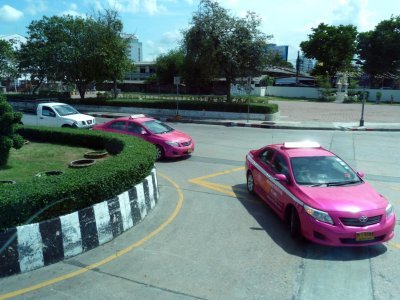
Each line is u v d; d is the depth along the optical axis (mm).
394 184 11094
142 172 8320
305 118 28953
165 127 15102
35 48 32969
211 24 27562
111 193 7141
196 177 11672
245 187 10625
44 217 6098
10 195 5766
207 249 6637
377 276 5773
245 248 6703
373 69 63031
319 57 66500
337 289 5398
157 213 8422
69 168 10188
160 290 5328
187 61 29797
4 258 5602
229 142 18266
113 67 32281
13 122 10375
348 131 22953
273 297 5188
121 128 14695
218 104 28453
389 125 24750
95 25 31531
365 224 6391
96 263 6078
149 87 67125
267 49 28562
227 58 27500
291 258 6348
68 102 34250
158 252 6488
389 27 60438
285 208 7562
